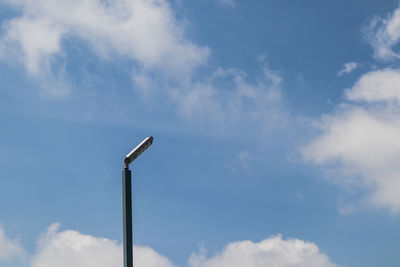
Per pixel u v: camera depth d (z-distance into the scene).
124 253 46.31
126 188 46.75
